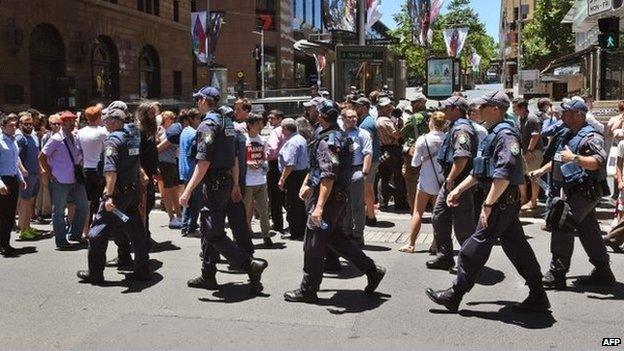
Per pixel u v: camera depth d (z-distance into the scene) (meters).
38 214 11.62
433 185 8.12
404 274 7.32
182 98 43.56
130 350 5.07
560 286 6.67
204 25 36.56
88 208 9.38
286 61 66.56
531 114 10.75
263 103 20.08
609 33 12.18
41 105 31.30
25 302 6.37
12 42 28.72
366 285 6.87
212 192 6.51
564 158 6.43
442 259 7.51
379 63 17.91
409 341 5.22
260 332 5.46
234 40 62.53
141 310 6.10
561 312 5.91
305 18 73.69
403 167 10.38
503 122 5.75
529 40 46.94
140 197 7.29
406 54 46.50
